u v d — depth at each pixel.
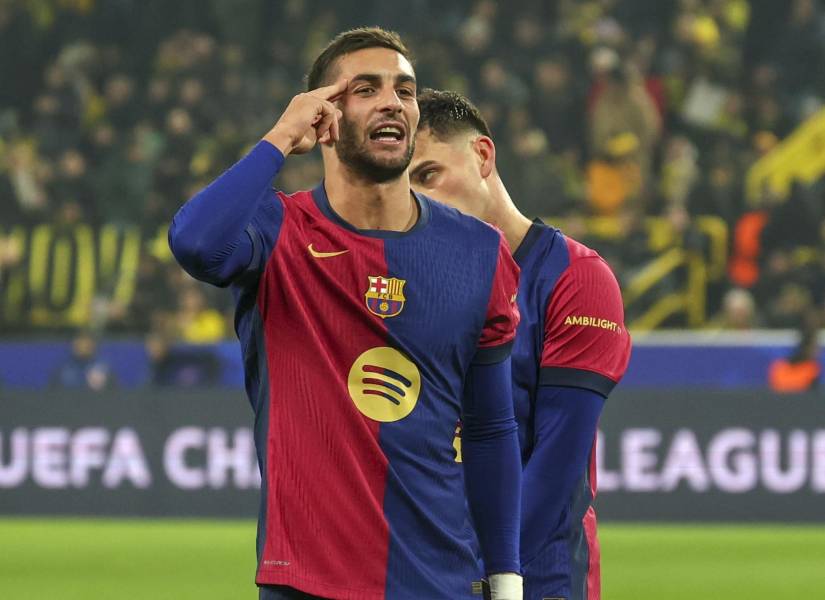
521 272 13.54
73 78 57.25
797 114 57.00
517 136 51.91
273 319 11.08
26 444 44.72
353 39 11.30
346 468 10.92
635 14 58.75
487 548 11.73
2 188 52.28
